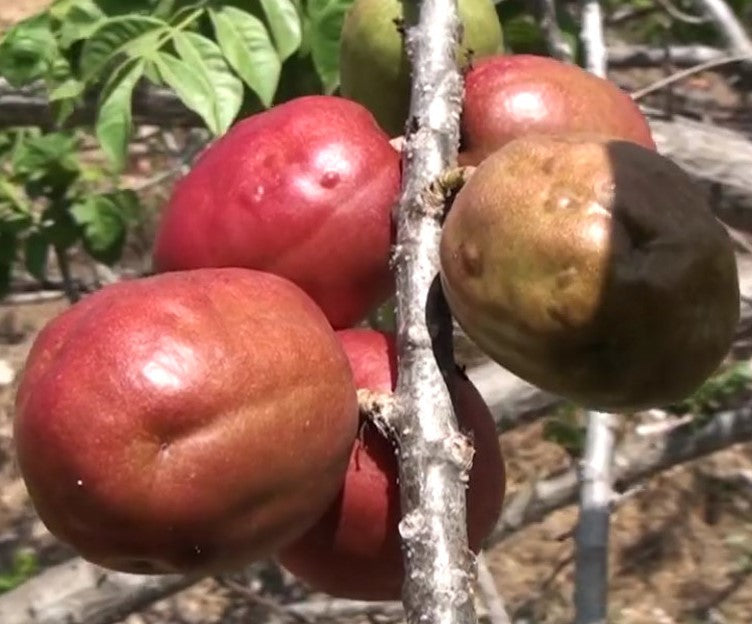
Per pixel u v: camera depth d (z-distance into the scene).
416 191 0.23
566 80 0.26
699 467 0.75
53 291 0.54
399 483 0.21
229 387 0.21
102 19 0.37
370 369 0.23
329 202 0.24
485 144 0.25
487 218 0.22
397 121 0.31
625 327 0.21
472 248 0.22
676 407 0.46
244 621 0.61
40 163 0.47
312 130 0.24
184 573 0.22
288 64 0.39
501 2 0.41
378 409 0.22
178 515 0.21
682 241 0.21
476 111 0.25
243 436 0.21
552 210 0.21
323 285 0.24
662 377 0.22
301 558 0.23
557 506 0.46
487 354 0.22
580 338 0.21
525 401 0.41
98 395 0.21
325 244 0.24
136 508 0.21
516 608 0.66
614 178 0.21
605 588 0.35
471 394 0.23
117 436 0.21
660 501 0.75
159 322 0.21
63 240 0.47
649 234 0.21
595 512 0.35
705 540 0.73
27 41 0.38
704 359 0.22
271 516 0.21
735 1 0.52
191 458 0.21
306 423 0.21
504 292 0.21
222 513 0.21
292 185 0.24
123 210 0.47
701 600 0.71
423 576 0.20
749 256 0.47
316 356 0.22
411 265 0.23
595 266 0.21
